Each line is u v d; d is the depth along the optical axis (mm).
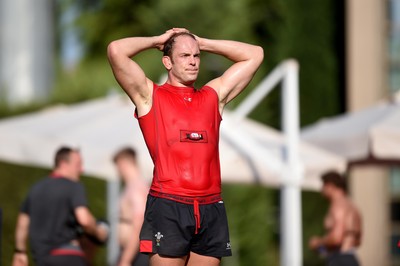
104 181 43906
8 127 34594
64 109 37250
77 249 27344
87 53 73500
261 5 59531
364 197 53250
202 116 16203
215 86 16797
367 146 35094
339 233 32906
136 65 16078
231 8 60875
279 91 56469
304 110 55188
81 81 57812
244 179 32281
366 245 53156
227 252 16094
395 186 53625
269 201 56281
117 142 32031
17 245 28266
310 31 55625
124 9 71438
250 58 17141
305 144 35656
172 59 16391
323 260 54750
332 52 55312
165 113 16031
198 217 15695
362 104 53688
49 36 66438
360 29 53938
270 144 34031
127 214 27969
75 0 75812
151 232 15828
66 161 27500
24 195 43312
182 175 15781
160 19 63188
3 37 64938
